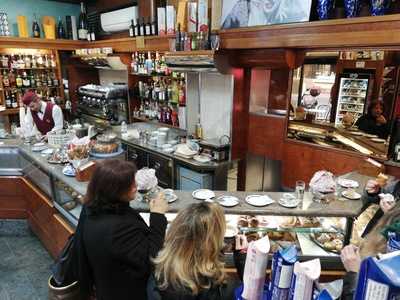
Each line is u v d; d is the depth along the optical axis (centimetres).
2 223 387
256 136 408
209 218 130
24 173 365
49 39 589
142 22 488
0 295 269
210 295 123
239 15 346
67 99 659
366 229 189
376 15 250
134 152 463
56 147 350
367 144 299
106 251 148
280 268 118
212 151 400
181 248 126
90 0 630
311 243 208
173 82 482
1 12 558
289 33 301
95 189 156
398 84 271
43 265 310
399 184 231
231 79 382
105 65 576
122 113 571
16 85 589
